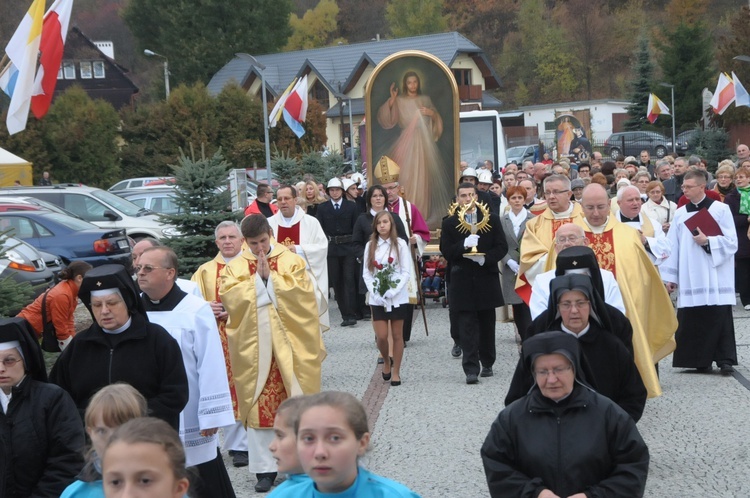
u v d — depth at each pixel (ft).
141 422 12.20
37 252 56.54
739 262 52.31
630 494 16.58
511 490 16.89
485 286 37.58
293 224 42.04
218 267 31.27
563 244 25.98
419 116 63.87
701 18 305.53
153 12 284.61
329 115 234.17
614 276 27.99
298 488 13.08
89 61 285.84
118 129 176.04
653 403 33.91
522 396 19.33
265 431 26.89
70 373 19.98
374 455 28.81
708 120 182.39
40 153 156.25
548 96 334.44
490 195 51.96
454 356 43.11
